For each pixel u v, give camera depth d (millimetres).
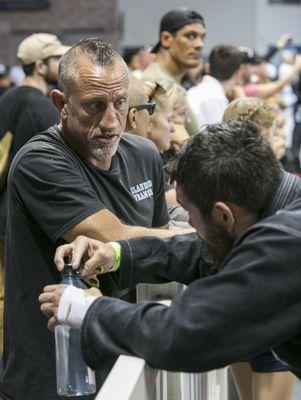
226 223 1632
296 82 9352
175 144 3564
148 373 1550
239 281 1514
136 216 2314
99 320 1616
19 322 2191
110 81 2090
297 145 9312
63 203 2111
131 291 2287
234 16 12930
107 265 1979
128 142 2383
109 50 2129
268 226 1551
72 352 1846
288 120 9570
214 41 12992
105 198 2240
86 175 2207
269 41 13414
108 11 13266
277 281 1505
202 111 4840
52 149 2164
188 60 4738
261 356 2455
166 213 2551
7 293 2236
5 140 3842
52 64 4570
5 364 2256
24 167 2154
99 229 2094
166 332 1520
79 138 2160
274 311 1505
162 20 4742
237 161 1598
